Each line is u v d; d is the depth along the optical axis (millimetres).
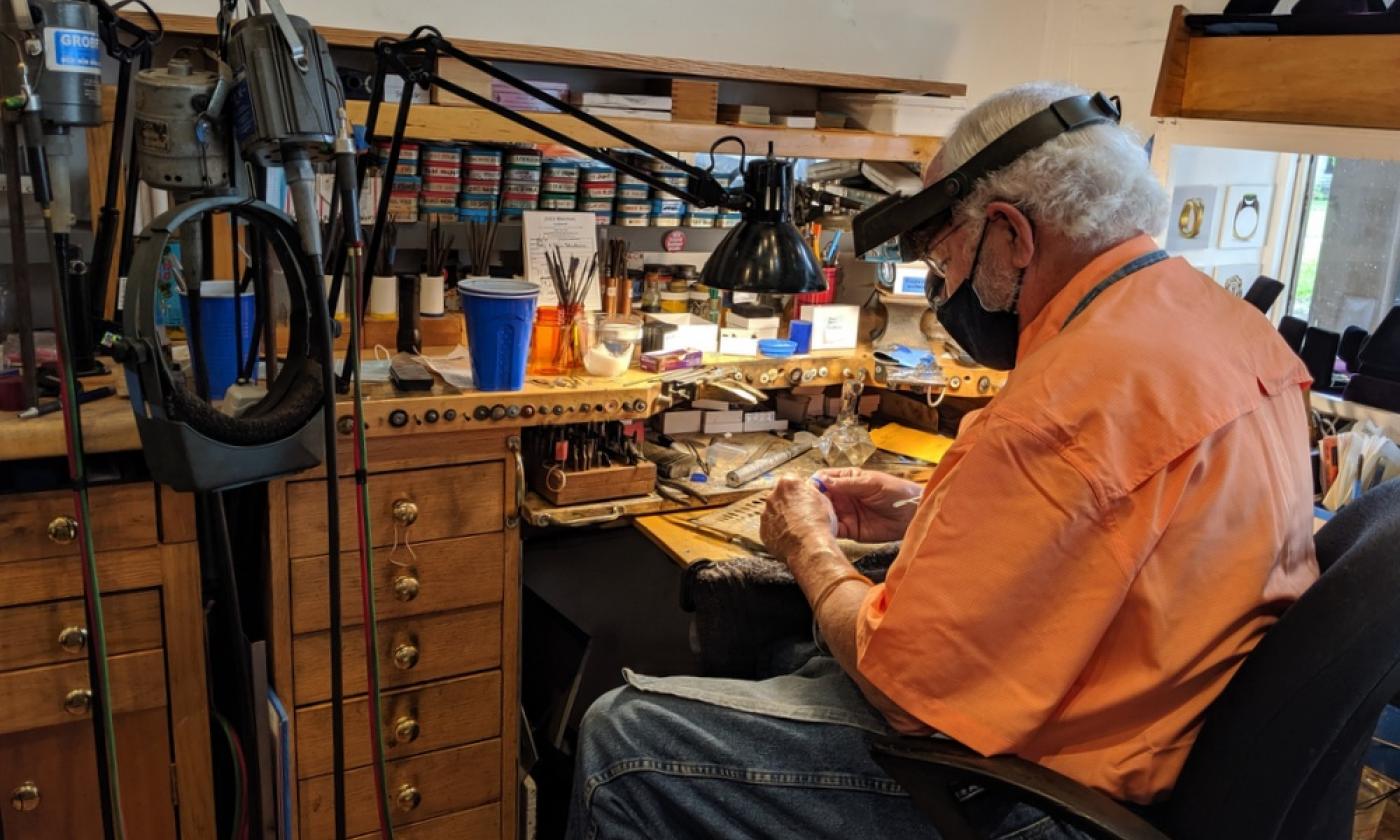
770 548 1562
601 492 1850
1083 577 1120
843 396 2189
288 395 1361
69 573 1454
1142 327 1184
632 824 1436
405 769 1793
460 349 1922
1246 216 2432
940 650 1146
